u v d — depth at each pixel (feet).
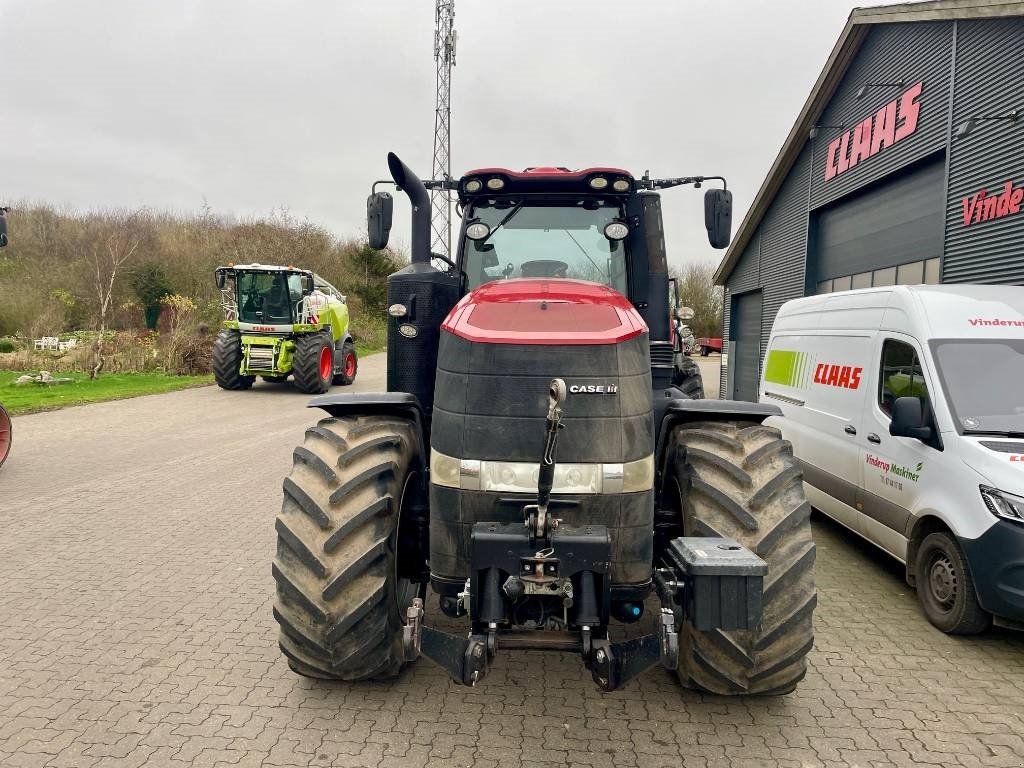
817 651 12.73
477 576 8.87
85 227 120.47
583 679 11.49
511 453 9.29
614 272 13.96
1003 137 28.81
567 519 9.24
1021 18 28.22
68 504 22.18
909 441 15.24
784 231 52.08
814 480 20.15
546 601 9.14
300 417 41.39
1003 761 9.39
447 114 109.70
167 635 12.93
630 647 8.87
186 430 36.70
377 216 14.32
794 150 48.70
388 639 10.11
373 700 10.71
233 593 14.97
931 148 33.71
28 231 116.98
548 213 14.03
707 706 10.68
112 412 43.06
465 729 9.96
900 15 34.68
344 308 62.80
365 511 9.85
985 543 12.62
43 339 70.79
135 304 98.68
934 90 33.55
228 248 134.00
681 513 10.76
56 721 10.06
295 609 9.87
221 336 53.57
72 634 12.94
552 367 9.36
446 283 12.98
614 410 9.34
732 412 11.15
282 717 10.21
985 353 14.90
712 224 14.78
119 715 10.23
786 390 22.58
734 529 9.77
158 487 24.44
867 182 39.60
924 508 14.35
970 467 13.26
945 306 15.81
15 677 11.33
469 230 13.52
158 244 126.52
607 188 13.53
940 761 9.37
